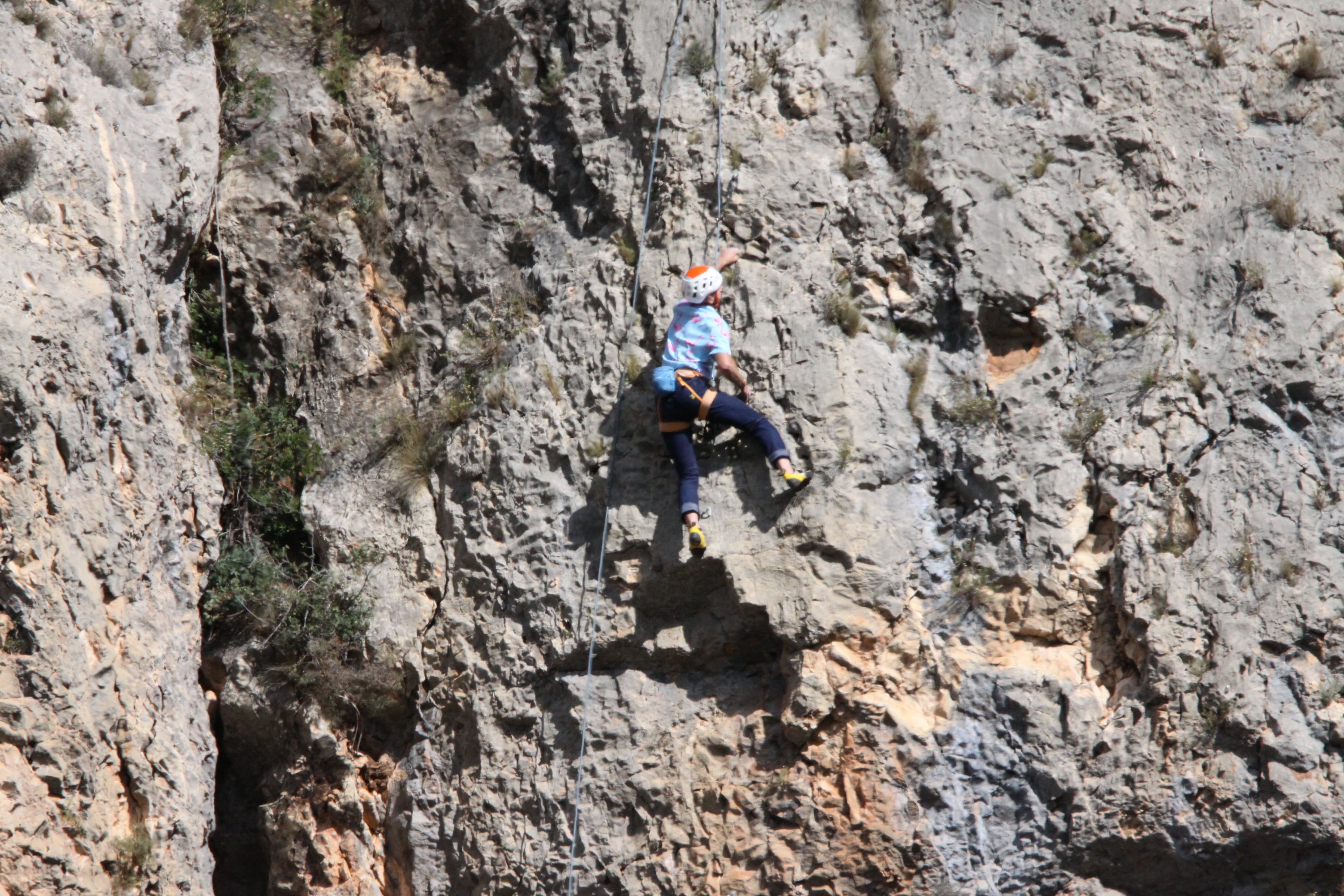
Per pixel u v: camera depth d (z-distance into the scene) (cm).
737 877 780
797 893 771
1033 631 798
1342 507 784
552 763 822
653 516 830
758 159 878
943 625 804
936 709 790
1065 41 890
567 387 872
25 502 699
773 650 821
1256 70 879
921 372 834
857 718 780
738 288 852
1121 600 788
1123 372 823
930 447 827
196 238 877
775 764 794
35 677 691
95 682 716
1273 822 736
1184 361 823
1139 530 795
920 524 815
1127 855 768
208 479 861
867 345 834
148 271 829
